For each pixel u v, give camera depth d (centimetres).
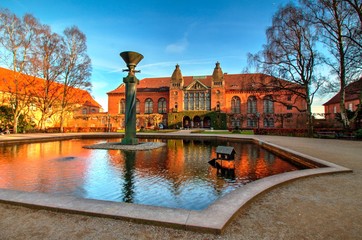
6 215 414
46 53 3569
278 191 565
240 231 354
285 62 2689
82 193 693
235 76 6334
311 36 2523
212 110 5656
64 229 360
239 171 976
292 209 447
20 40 3272
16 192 517
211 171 970
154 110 6347
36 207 443
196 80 5900
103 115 5516
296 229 361
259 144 1981
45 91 3872
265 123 5547
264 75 2830
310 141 2027
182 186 755
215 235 339
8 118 3734
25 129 3659
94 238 332
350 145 1670
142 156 1361
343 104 2422
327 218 404
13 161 1211
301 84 2709
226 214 394
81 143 2242
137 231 352
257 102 5678
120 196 664
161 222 368
